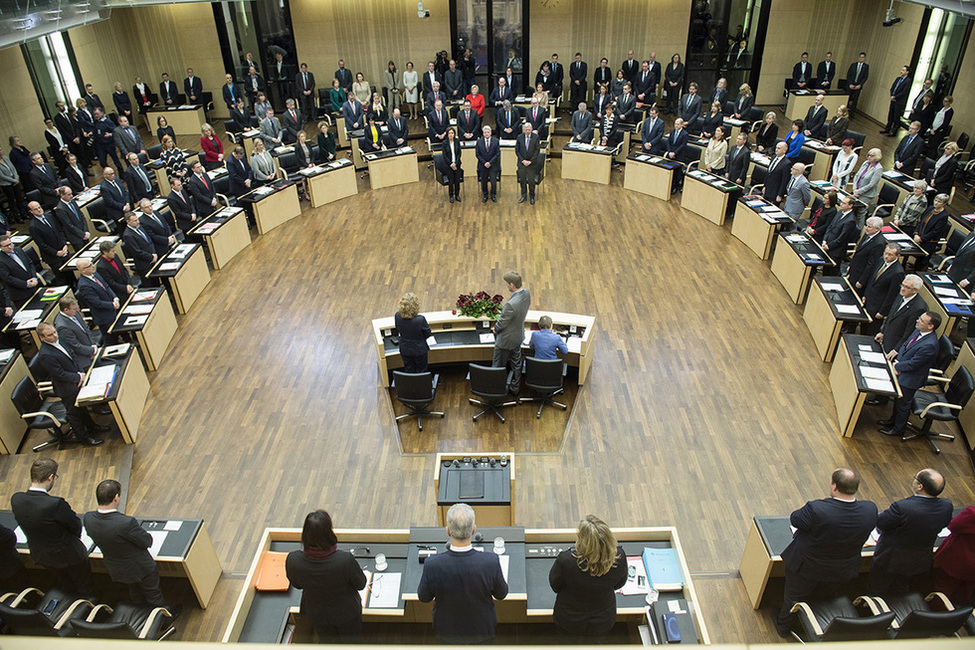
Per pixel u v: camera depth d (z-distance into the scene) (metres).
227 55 18.73
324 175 13.41
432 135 15.32
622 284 10.24
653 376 8.23
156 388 8.28
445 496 5.54
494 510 5.55
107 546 4.76
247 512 6.54
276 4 18.23
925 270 9.59
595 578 3.76
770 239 10.69
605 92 15.60
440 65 17.84
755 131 15.36
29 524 4.92
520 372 7.94
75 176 12.60
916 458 6.85
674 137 13.67
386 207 13.41
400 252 11.46
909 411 6.93
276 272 10.94
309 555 3.95
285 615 4.70
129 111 16.61
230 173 12.37
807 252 9.54
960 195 12.55
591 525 3.70
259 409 7.92
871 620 3.99
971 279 8.41
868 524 4.42
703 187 12.38
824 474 6.74
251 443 7.41
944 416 6.75
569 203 13.35
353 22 18.58
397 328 7.37
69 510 5.08
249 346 9.06
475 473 5.71
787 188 11.24
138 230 9.69
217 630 5.36
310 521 3.93
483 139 13.01
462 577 3.66
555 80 17.84
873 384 6.87
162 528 5.47
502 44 18.88
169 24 18.31
